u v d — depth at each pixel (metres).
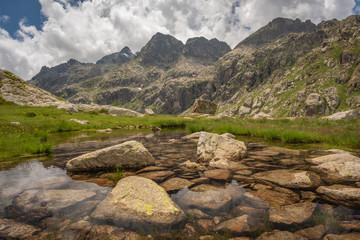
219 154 6.34
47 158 6.69
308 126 14.75
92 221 2.60
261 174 4.67
